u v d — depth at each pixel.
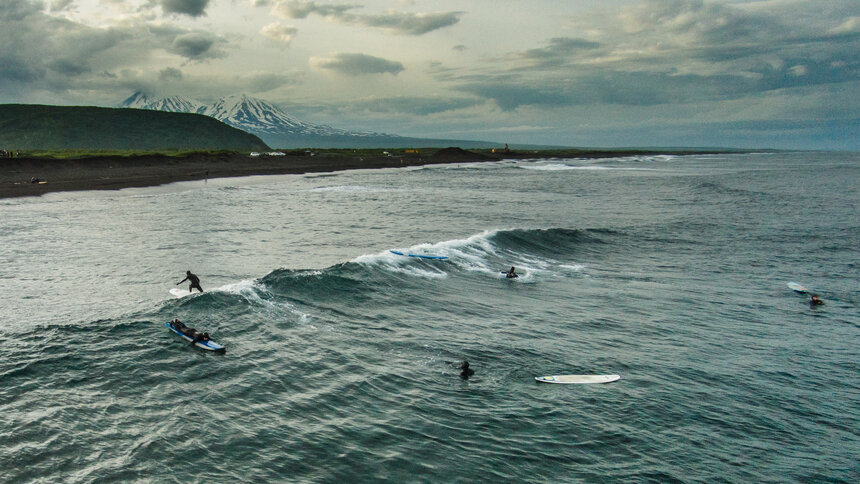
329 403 14.60
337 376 16.23
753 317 24.78
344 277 25.72
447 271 29.95
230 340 18.16
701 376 17.88
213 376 15.61
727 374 18.16
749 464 12.92
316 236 41.38
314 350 18.02
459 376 16.89
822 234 47.06
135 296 24.22
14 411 13.11
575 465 12.45
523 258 35.12
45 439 12.06
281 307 21.53
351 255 34.56
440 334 20.52
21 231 40.69
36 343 16.89
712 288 29.64
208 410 13.79
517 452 12.83
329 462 11.94
